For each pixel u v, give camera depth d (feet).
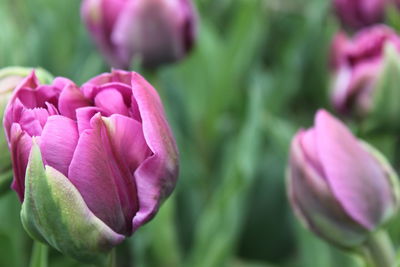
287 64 2.71
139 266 2.14
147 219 1.50
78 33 2.77
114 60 2.15
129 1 2.09
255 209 2.52
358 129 2.10
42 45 2.58
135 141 1.49
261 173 2.53
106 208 1.49
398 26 2.48
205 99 2.64
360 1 2.56
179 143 2.36
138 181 1.50
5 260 2.12
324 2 2.86
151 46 2.11
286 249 2.54
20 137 1.47
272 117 2.46
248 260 2.54
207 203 2.49
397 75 2.02
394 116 2.05
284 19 3.18
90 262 1.51
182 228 2.41
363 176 1.72
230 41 2.69
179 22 2.11
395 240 2.10
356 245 1.76
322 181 1.72
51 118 1.47
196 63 2.64
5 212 2.26
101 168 1.47
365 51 2.13
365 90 2.12
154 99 1.49
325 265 2.16
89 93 1.50
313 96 2.85
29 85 1.52
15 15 3.01
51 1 2.95
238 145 2.24
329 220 1.74
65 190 1.46
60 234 1.48
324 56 2.75
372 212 1.73
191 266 2.23
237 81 2.76
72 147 1.47
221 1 3.09
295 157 1.74
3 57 2.31
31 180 1.46
